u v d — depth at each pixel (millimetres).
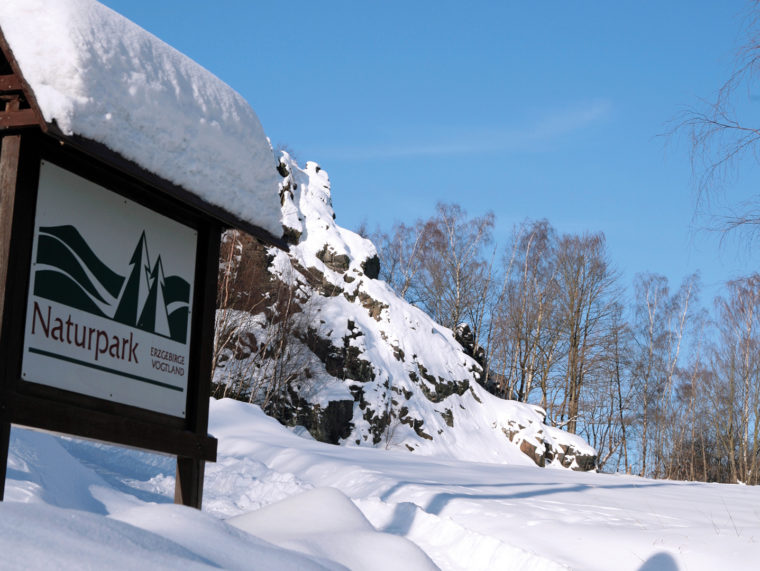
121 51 3566
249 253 33844
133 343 3984
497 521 8500
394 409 35438
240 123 4289
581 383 44656
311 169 44656
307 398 31969
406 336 38750
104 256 3836
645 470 44062
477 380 42031
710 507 10266
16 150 3389
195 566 2305
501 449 37781
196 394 4371
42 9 3346
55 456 7414
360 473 11602
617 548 7387
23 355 3357
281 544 3404
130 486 9852
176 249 4324
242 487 10719
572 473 16766
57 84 3305
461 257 48312
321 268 38594
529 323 45594
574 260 45594
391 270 51031
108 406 3793
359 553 3574
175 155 3869
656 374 46031
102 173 3832
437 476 12367
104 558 2098
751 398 43875
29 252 3418
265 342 32031
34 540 2047
